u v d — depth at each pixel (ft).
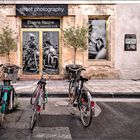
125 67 37.58
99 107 21.61
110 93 26.25
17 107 19.85
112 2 36.60
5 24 35.94
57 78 37.06
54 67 37.91
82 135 14.38
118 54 37.37
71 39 34.37
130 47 37.37
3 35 33.40
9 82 16.84
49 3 35.86
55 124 16.42
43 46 37.65
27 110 19.81
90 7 36.47
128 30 37.24
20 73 36.99
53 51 37.73
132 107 21.71
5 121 16.75
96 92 26.37
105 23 37.93
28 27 37.24
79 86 18.29
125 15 37.04
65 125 16.22
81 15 36.40
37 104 15.43
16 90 27.30
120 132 15.02
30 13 35.81
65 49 36.70
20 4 35.70
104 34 38.01
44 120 17.29
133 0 36.86
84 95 16.55
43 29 37.37
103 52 38.22
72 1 36.04
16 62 36.29
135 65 37.65
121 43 37.35
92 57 38.09
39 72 37.78
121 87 29.86
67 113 19.25
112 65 37.32
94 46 38.04
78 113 19.25
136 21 37.29
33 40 37.50
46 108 20.80
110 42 37.32
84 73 36.91
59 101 23.65
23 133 14.51
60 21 37.24
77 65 34.32
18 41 36.47
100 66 37.27
